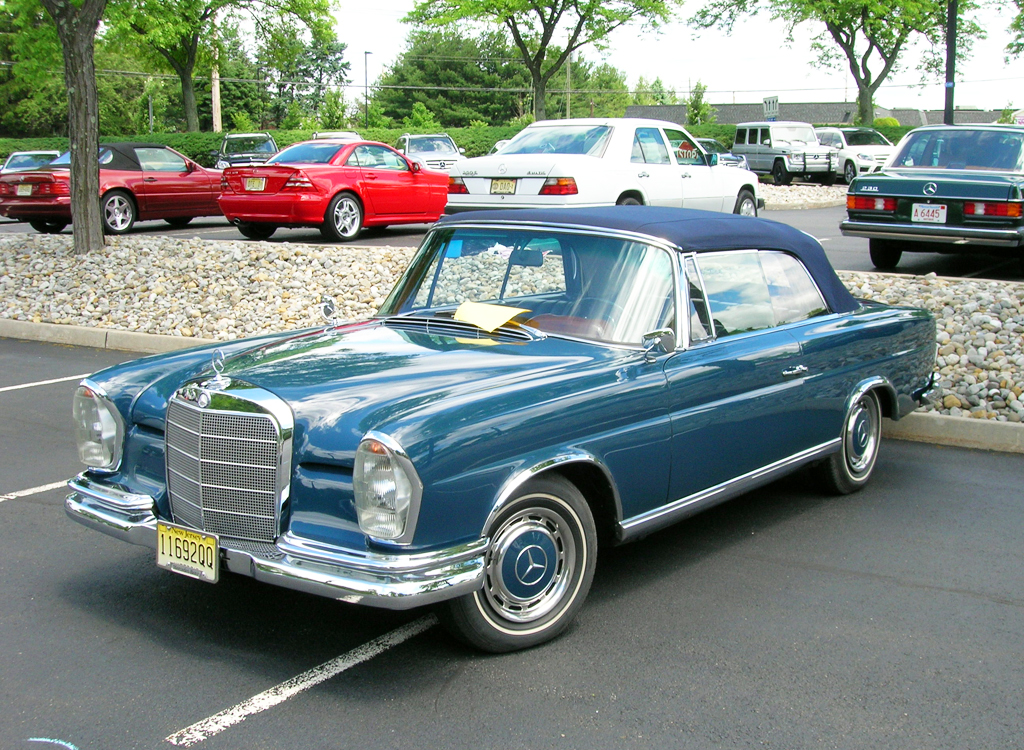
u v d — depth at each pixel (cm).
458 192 1092
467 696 315
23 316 997
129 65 6375
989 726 302
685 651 348
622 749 286
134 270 1095
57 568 423
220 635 359
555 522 351
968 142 1038
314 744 287
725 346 422
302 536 318
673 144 1181
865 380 509
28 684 321
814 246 505
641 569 427
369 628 366
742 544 457
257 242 1214
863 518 493
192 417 341
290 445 322
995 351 726
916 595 400
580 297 407
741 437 428
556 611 352
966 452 613
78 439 389
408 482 301
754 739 292
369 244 1307
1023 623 376
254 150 2566
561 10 3409
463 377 350
